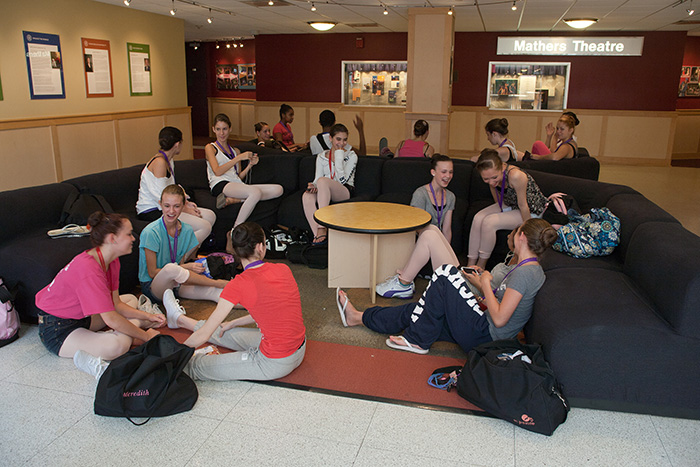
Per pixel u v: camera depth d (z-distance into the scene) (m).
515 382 2.34
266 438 2.29
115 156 8.30
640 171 10.13
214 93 16.16
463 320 2.83
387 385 2.70
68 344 2.84
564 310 2.56
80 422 2.38
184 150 10.17
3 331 3.04
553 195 3.89
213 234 4.76
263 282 2.52
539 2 7.16
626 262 3.07
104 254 2.78
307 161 5.28
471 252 4.18
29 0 6.64
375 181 5.20
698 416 2.43
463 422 2.41
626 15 8.39
